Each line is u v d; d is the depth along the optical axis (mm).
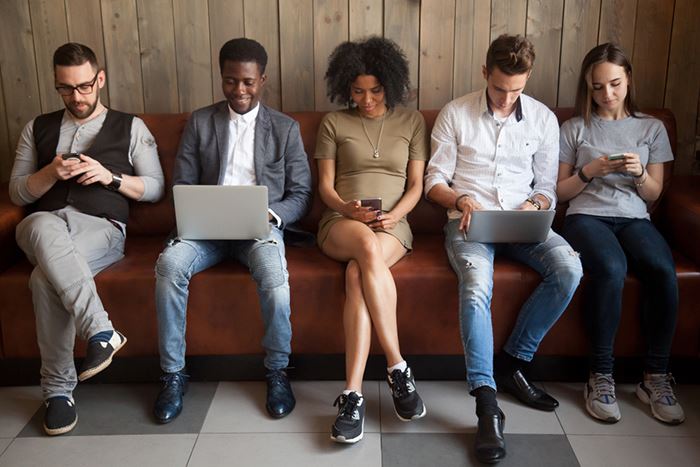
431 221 2498
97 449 1911
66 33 2664
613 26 2625
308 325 2168
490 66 2131
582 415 2051
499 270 2129
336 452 1884
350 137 2338
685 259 2207
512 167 2299
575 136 2365
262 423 2025
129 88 2730
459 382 2246
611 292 2031
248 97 2252
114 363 2232
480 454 1828
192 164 2342
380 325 1983
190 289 2133
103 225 2238
